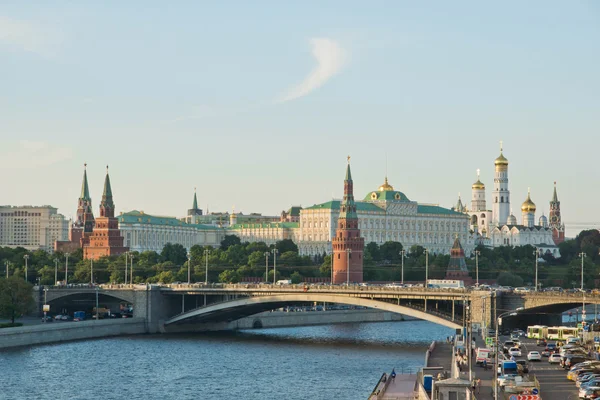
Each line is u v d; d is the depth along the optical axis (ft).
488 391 650.43
